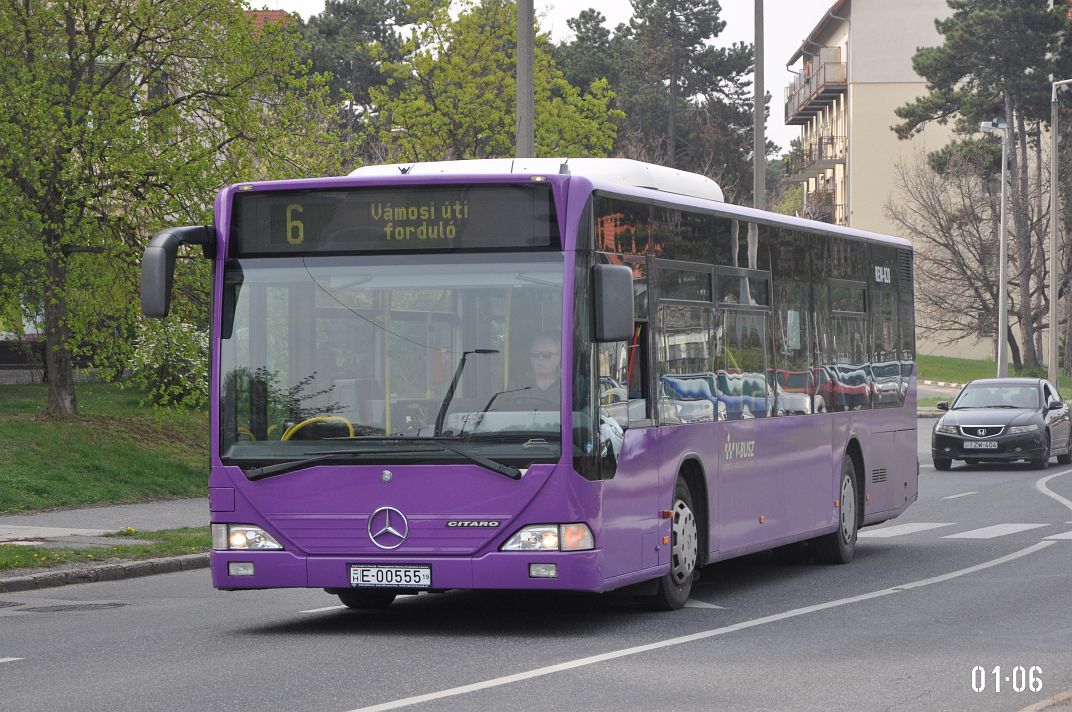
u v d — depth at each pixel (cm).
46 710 1159
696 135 12875
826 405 2198
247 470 1536
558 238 1516
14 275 3753
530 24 2894
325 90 3841
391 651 1442
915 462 2600
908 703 1171
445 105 5284
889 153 11200
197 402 3706
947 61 9975
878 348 2428
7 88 3534
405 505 1503
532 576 1485
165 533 2594
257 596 1962
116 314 3681
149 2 3609
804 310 2128
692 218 1786
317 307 1545
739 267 1914
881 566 2227
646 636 1539
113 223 3647
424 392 1516
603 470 1526
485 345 1513
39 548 2362
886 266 2477
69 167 3484
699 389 1788
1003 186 7444
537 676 1291
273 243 1562
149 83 3694
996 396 4681
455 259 1529
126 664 1384
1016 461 4816
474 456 1491
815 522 2145
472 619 1688
